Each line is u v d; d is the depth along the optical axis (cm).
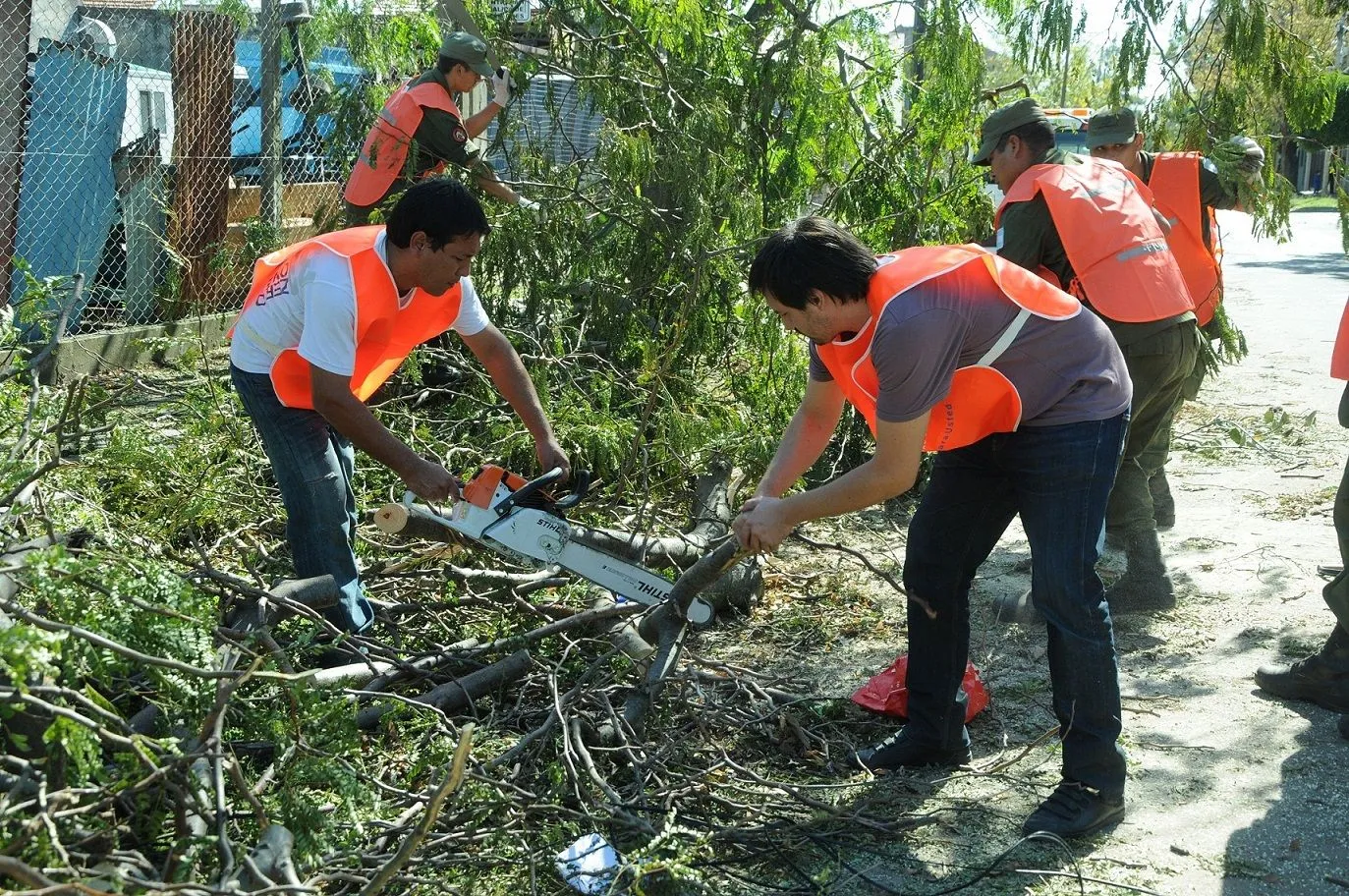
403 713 309
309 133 793
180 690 222
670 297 582
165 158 750
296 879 204
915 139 605
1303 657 367
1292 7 585
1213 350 591
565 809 262
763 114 612
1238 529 492
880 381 252
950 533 294
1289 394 730
